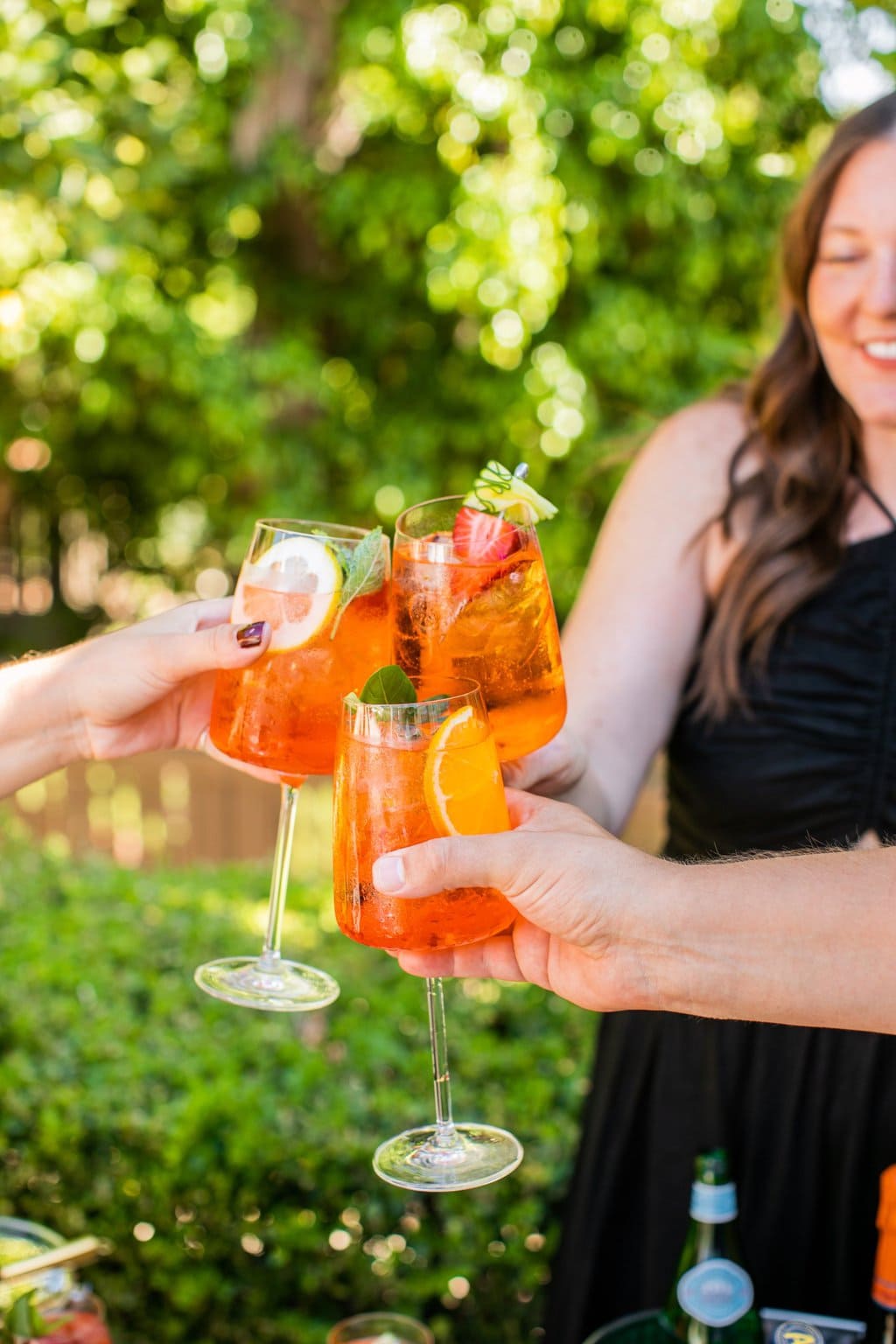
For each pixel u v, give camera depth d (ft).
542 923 3.66
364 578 4.15
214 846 19.33
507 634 3.97
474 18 21.66
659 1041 5.82
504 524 4.02
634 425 22.30
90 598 29.30
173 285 23.47
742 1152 5.59
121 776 19.36
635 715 5.54
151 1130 7.92
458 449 25.30
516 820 4.13
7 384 24.72
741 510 5.59
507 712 4.03
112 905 11.87
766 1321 4.99
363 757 3.65
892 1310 4.62
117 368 23.63
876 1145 5.36
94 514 28.35
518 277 21.62
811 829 5.58
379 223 22.75
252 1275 7.93
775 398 5.58
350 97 22.54
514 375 24.23
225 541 26.89
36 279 20.07
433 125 22.62
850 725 5.48
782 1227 5.52
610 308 22.99
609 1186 5.93
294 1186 7.82
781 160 22.58
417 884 3.51
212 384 22.65
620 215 22.75
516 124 21.31
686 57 21.75
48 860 13.39
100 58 20.02
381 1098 8.20
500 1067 8.77
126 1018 9.39
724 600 5.58
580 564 25.02
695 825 5.92
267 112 23.02
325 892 12.34
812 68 22.65
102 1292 8.11
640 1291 5.89
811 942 3.54
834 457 5.53
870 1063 5.33
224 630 4.18
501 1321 7.79
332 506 26.11
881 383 5.14
